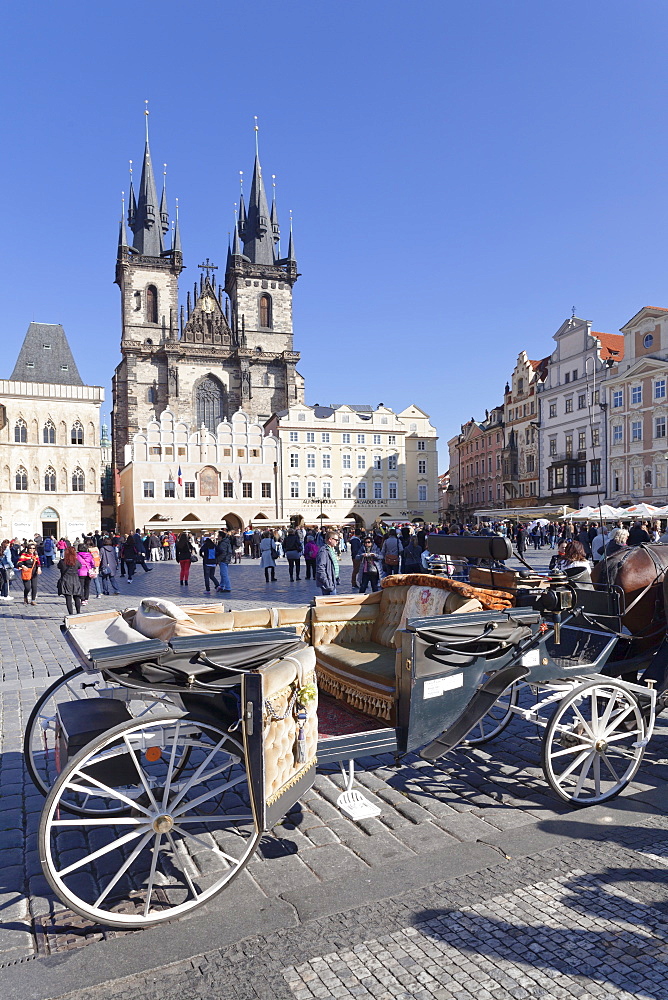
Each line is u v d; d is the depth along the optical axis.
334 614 5.95
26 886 4.02
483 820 4.69
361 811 4.75
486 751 6.12
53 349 77.31
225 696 3.83
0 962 3.27
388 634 5.89
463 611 4.93
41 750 6.41
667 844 4.24
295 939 3.35
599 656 5.29
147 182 93.38
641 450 52.91
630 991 2.92
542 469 67.31
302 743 3.99
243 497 73.69
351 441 78.44
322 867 4.07
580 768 5.55
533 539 43.00
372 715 4.82
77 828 4.78
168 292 90.19
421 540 18.22
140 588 23.78
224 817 3.86
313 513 76.12
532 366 70.62
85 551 18.17
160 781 5.31
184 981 3.08
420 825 4.63
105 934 3.48
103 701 4.38
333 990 2.99
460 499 96.81
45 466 71.19
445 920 3.47
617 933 3.32
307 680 4.07
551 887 3.75
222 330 92.50
